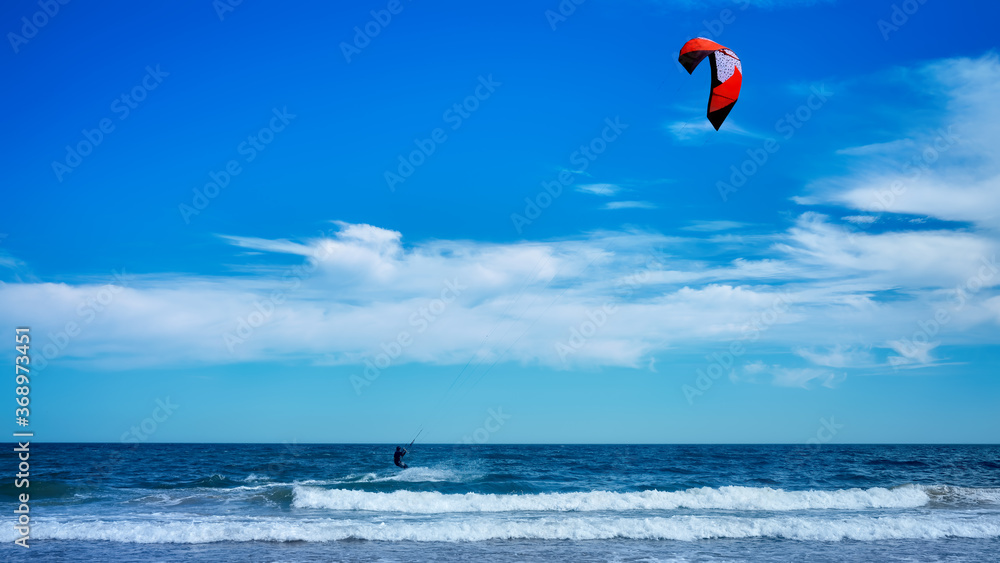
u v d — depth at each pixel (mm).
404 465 26328
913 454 68312
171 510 19828
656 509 20875
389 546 14891
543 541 15602
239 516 18703
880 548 15031
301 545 14891
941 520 17859
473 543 15289
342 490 21828
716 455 57812
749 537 16266
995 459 53188
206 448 87438
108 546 14539
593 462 44000
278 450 75688
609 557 13906
